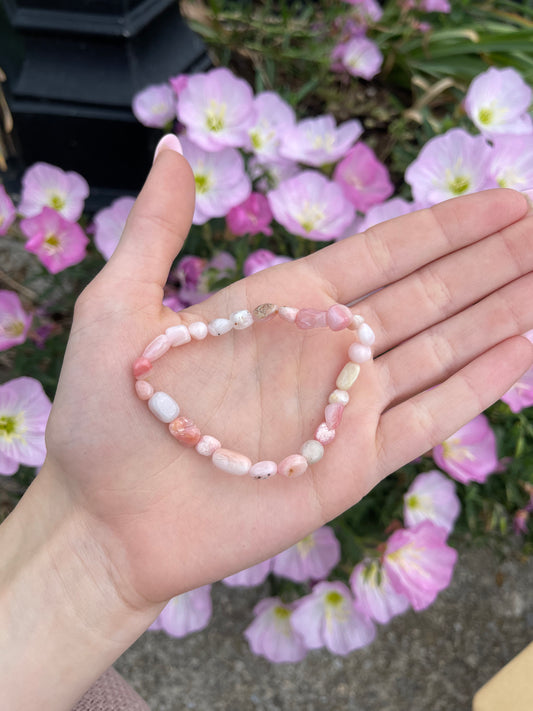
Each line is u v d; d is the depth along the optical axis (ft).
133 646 0.99
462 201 0.71
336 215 0.87
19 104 1.05
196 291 0.91
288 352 0.70
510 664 0.78
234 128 0.87
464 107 0.95
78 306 0.62
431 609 1.05
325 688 1.00
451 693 1.01
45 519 0.63
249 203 0.88
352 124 0.94
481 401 0.67
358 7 1.18
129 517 0.62
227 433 0.67
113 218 0.87
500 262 0.71
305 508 0.65
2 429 0.77
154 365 0.66
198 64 1.13
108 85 1.04
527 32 1.19
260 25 1.22
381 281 0.73
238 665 0.99
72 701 0.61
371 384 0.69
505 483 0.95
